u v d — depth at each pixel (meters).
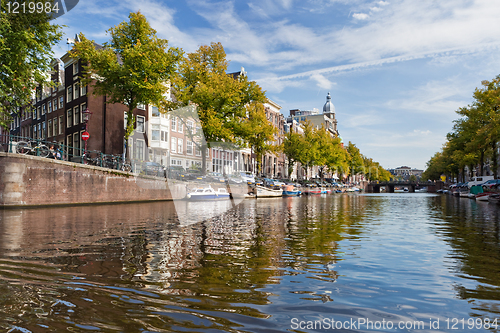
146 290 3.76
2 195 16.58
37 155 18.52
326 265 5.32
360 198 39.09
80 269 4.59
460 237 8.66
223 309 3.28
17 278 4.05
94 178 19.91
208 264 5.13
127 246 6.43
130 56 21.50
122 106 33.16
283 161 62.88
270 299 3.64
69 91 33.97
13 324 2.73
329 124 110.00
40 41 17.73
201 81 25.59
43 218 11.74
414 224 11.74
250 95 29.53
